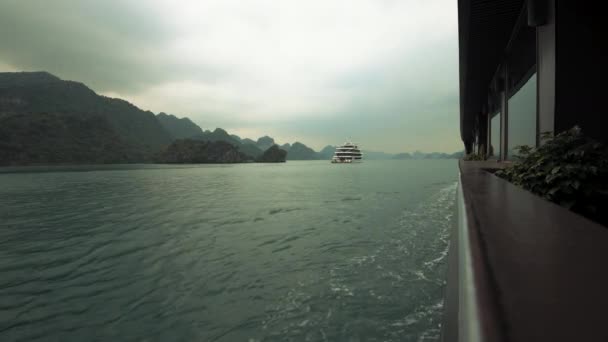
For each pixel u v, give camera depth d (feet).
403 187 113.91
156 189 122.31
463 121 84.23
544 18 17.43
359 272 26.23
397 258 29.58
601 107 15.88
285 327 18.30
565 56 16.34
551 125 16.89
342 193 97.40
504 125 35.86
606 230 4.62
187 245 37.19
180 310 20.81
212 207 70.69
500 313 1.97
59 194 103.76
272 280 25.29
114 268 29.40
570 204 10.32
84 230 47.19
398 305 20.18
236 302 21.61
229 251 34.24
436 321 18.22
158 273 27.63
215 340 17.43
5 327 19.48
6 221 55.62
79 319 20.20
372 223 48.32
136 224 51.01
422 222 47.06
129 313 20.70
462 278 3.31
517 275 2.80
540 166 11.64
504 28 28.86
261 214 60.03
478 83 47.06
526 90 27.17
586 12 16.07
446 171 262.47
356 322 18.43
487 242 4.00
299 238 39.83
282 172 292.40
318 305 20.66
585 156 10.85
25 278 27.40
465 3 25.49
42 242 40.45
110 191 113.70
